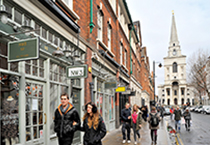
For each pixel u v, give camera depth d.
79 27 8.21
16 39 4.73
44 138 5.79
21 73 4.90
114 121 14.06
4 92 4.41
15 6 4.83
